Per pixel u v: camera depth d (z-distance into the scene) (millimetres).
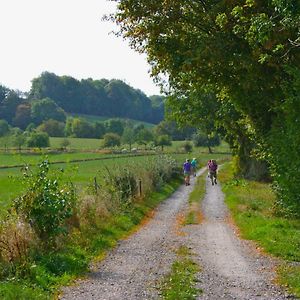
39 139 100938
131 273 11516
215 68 20891
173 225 20406
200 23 21047
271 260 13086
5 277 9883
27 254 11234
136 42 22422
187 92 46656
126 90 184500
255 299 9391
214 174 43250
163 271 11758
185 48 21031
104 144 106625
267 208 23375
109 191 22172
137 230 18750
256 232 17016
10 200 13477
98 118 172875
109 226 17938
